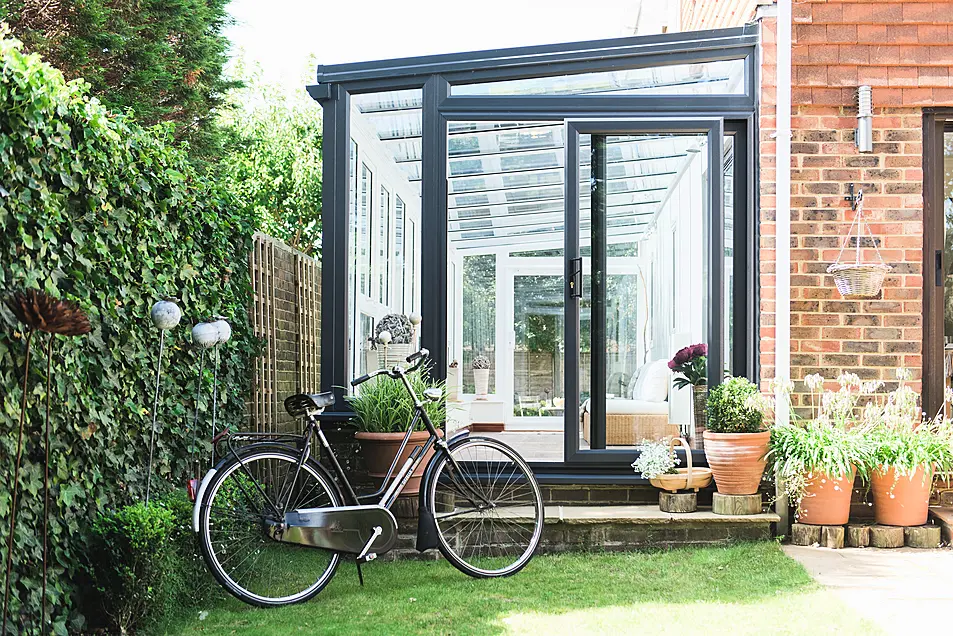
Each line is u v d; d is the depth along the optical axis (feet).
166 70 43.80
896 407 18.03
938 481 18.83
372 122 21.02
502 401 20.81
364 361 21.63
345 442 19.75
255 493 15.19
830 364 18.90
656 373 19.71
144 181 13.93
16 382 10.53
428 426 16.20
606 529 17.35
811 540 17.48
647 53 19.71
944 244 19.63
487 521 17.30
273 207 45.83
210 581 14.51
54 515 11.32
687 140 19.80
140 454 13.84
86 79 37.91
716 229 19.38
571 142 19.83
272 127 59.11
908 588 14.16
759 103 19.22
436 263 20.02
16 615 10.28
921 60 18.90
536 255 20.75
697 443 19.63
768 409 18.76
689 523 17.37
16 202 10.53
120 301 13.14
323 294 20.20
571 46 19.84
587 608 13.43
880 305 18.89
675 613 12.98
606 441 19.65
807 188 18.99
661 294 19.77
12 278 10.46
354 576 15.87
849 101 18.99
